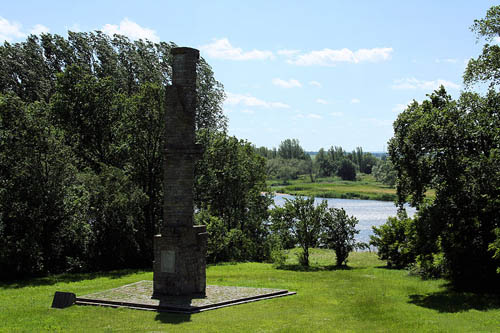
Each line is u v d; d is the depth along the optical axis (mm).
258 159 62656
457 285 26922
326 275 33406
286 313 20547
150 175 43188
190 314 20047
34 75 64250
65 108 43844
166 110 23109
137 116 41969
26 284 30016
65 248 36938
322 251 54531
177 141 22984
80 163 45438
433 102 28094
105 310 20844
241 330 17391
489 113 26203
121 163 45125
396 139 26578
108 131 45938
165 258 23172
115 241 37750
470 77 27250
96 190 37312
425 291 26078
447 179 25312
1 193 33625
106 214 37656
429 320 19297
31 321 18750
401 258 37438
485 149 25891
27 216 34031
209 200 55156
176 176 23078
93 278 32594
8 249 31828
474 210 24969
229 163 55438
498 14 25797
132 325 18094
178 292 23016
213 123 65812
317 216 40969
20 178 34594
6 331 17188
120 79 67625
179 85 23031
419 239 27578
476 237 25562
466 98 26422
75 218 36812
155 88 42000
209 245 45406
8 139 35156
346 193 136000
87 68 67500
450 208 25406
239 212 56469
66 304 21734
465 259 25875
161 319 19156
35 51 69000
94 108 44719
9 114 35406
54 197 35375
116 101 46375
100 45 71125
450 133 24906
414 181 25922
